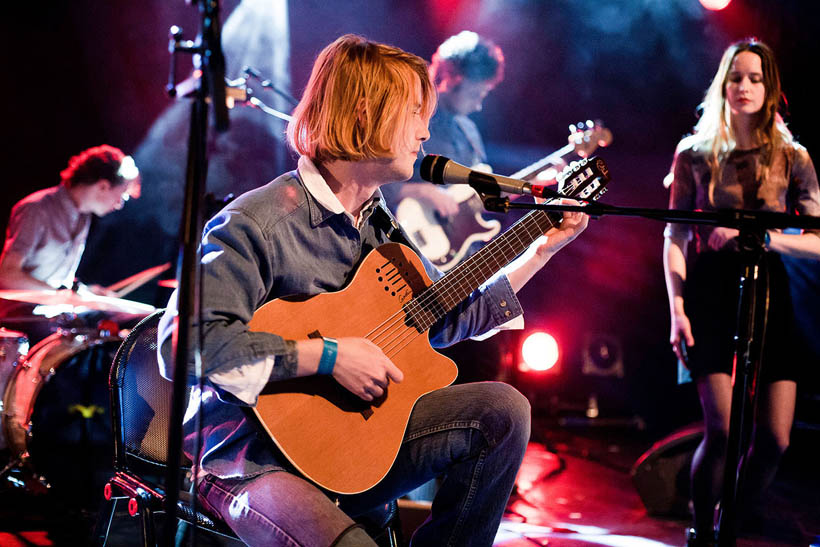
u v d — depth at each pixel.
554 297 7.11
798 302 5.32
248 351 1.67
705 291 2.94
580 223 2.18
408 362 1.95
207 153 1.54
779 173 2.98
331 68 1.91
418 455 1.89
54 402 3.64
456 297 2.04
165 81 6.62
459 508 1.88
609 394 7.02
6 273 4.15
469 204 4.23
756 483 2.95
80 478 3.65
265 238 1.80
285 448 1.75
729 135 3.00
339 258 1.94
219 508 1.81
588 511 3.87
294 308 1.85
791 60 5.68
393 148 1.90
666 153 6.71
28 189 6.55
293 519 1.65
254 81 6.50
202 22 1.56
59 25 6.47
